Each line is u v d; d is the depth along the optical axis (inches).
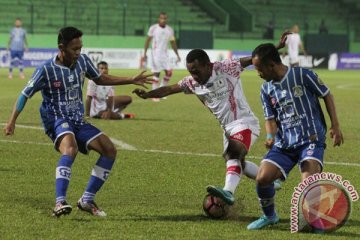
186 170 1088.2
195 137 1475.1
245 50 5147.6
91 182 784.9
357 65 5374.0
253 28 5305.1
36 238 677.3
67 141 774.5
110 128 1605.6
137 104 2299.5
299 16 5585.6
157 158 1197.1
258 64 728.3
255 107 2260.1
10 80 3344.0
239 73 828.6
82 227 724.7
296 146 733.3
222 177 1035.9
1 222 738.8
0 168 1069.8
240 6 5285.4
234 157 808.3
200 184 979.9
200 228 731.4
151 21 5017.2
